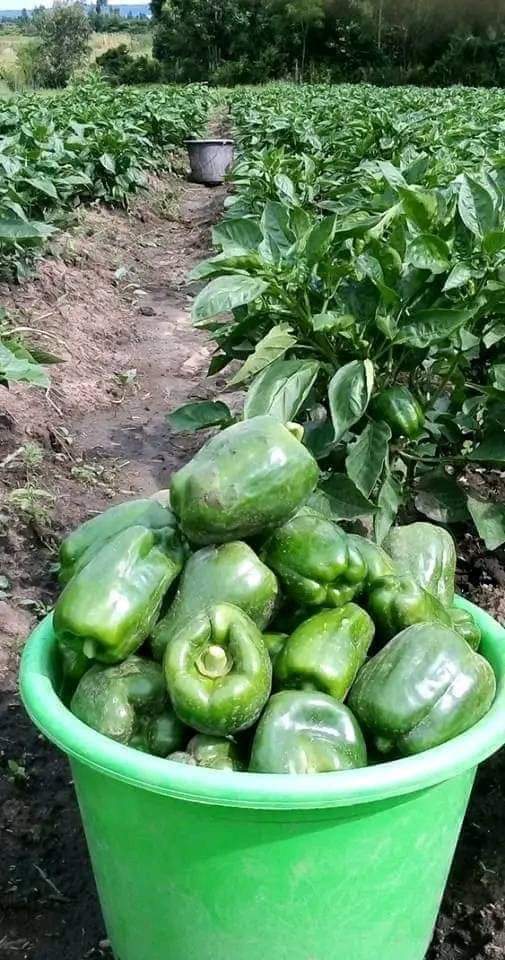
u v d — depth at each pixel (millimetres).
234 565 2350
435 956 2887
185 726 2256
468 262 3559
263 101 24812
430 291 3762
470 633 2553
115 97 23406
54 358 4855
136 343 8961
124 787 2068
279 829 2008
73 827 3371
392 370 3857
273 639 2414
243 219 3924
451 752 2055
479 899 3006
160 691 2273
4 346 4477
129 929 2391
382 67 64125
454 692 2195
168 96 25359
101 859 2338
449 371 3850
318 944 2205
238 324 4020
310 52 66938
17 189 9367
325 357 3896
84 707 2270
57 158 10562
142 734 2270
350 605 2461
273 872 2078
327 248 3604
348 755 2148
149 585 2342
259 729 2154
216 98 34250
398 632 2461
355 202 5242
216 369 4461
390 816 2074
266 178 8031
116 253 11922
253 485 2371
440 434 4195
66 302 8836
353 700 2283
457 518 4035
